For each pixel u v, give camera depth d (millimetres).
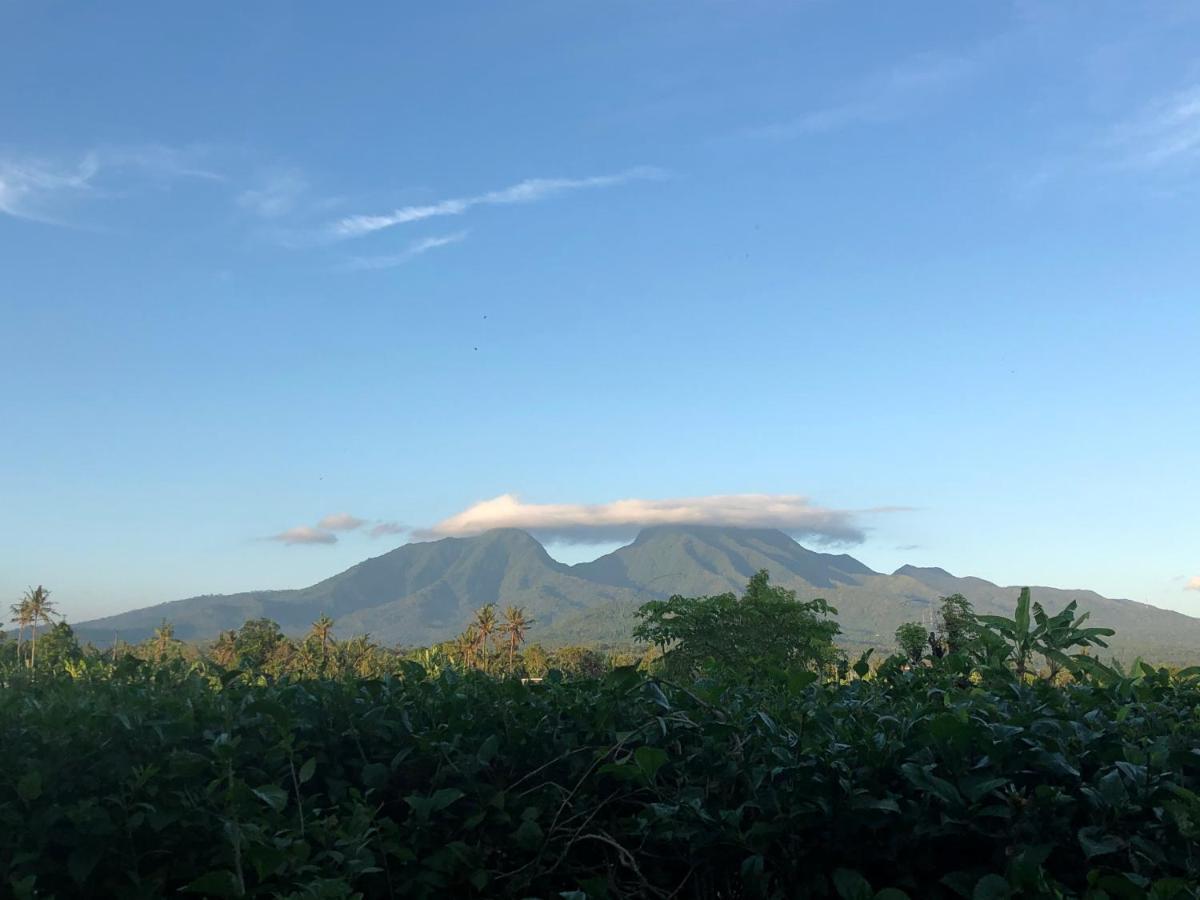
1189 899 2316
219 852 3193
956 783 2938
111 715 3547
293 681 4535
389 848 3234
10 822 3111
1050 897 2484
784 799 3115
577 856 3588
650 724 3596
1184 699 3980
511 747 3857
